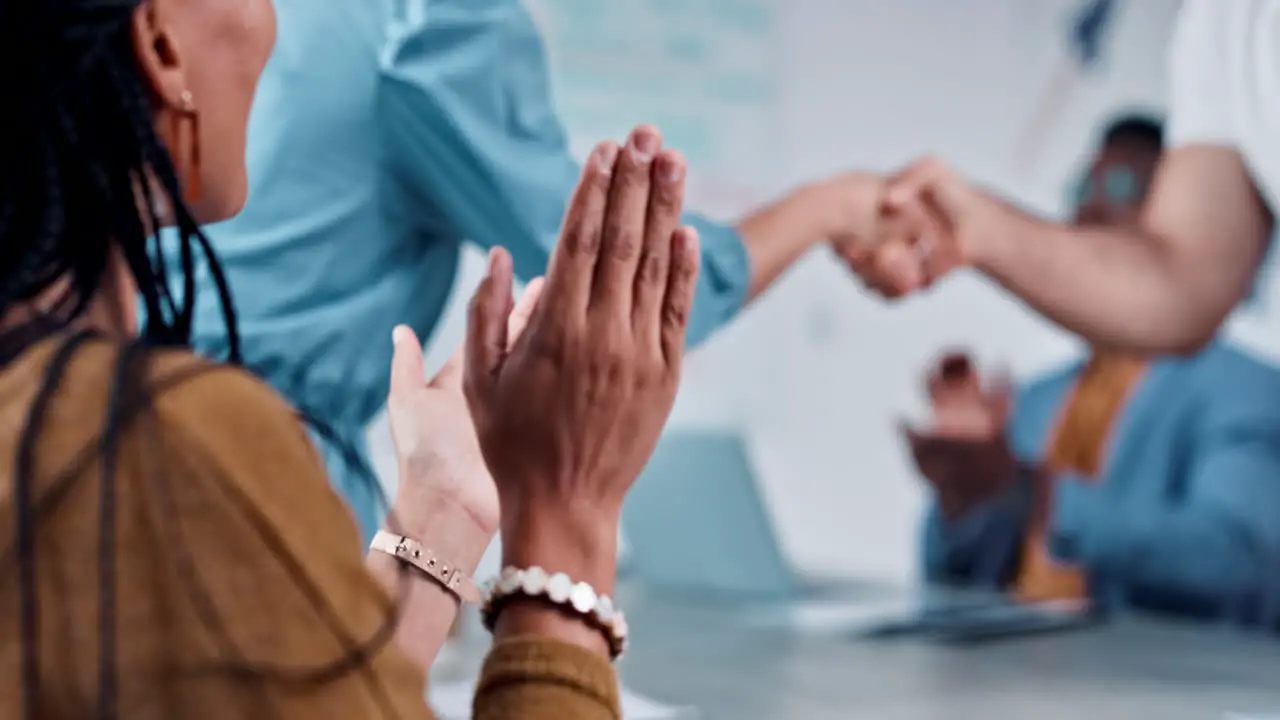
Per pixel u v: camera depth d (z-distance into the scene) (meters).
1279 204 1.77
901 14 2.89
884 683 1.23
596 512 0.53
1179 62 1.89
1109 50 2.87
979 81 2.94
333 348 0.98
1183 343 1.71
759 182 2.81
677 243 0.52
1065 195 2.86
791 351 2.81
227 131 0.50
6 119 0.42
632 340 0.52
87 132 0.44
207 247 0.47
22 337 0.41
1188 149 1.82
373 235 1.01
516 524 0.52
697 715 1.09
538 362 0.52
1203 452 2.41
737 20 2.79
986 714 1.11
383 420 1.21
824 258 2.81
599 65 2.69
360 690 0.38
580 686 0.49
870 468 2.87
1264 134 1.74
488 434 0.53
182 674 0.36
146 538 0.36
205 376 0.39
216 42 0.48
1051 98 2.92
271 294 0.95
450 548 0.62
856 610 1.68
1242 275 1.76
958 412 2.81
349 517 0.41
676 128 2.75
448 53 0.99
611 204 0.51
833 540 2.84
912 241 1.44
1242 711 1.12
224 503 0.37
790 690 1.20
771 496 2.80
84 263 0.44
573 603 0.51
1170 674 1.29
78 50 0.42
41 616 0.36
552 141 1.06
